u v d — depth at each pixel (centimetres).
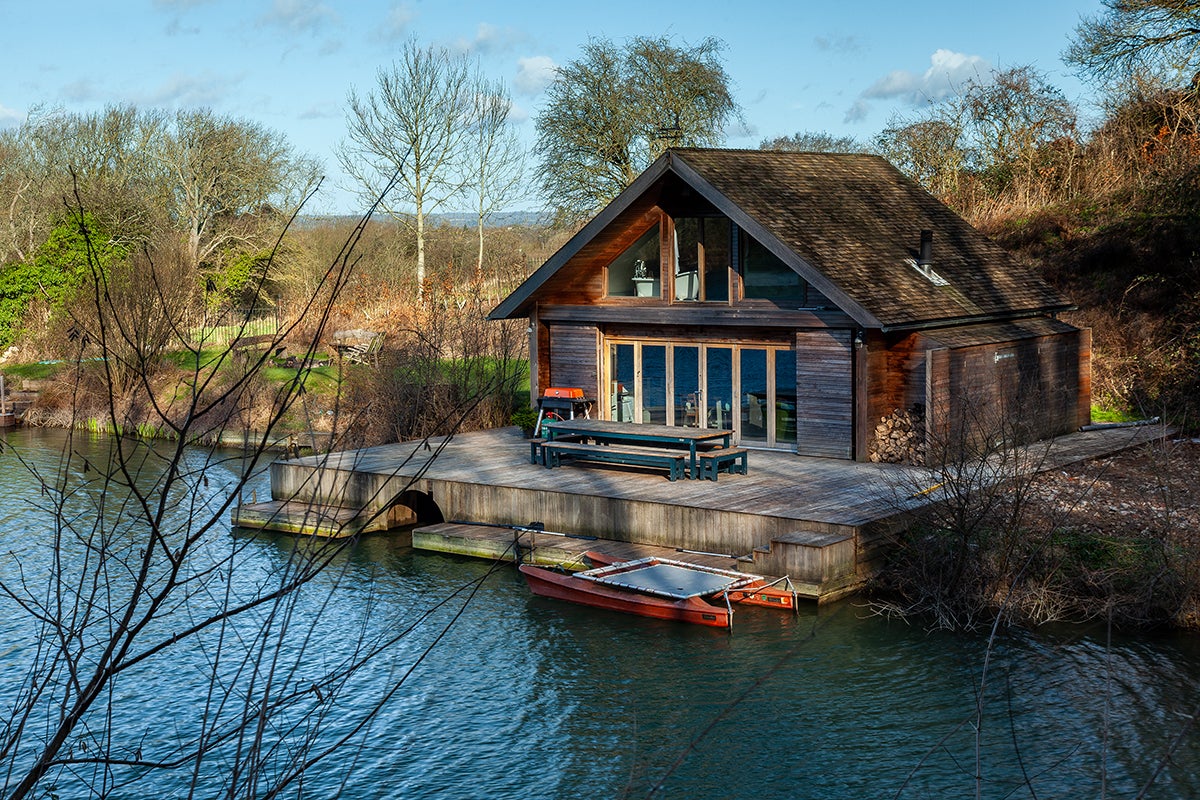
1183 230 2739
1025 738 1119
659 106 4700
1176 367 2495
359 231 359
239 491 353
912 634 1399
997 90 3988
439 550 1844
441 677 1326
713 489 1788
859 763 1092
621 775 1088
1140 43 3397
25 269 4209
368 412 2428
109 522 1736
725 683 1291
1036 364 2128
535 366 2348
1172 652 1302
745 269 2089
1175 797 998
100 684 338
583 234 2144
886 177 2478
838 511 1611
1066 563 1444
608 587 1539
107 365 373
